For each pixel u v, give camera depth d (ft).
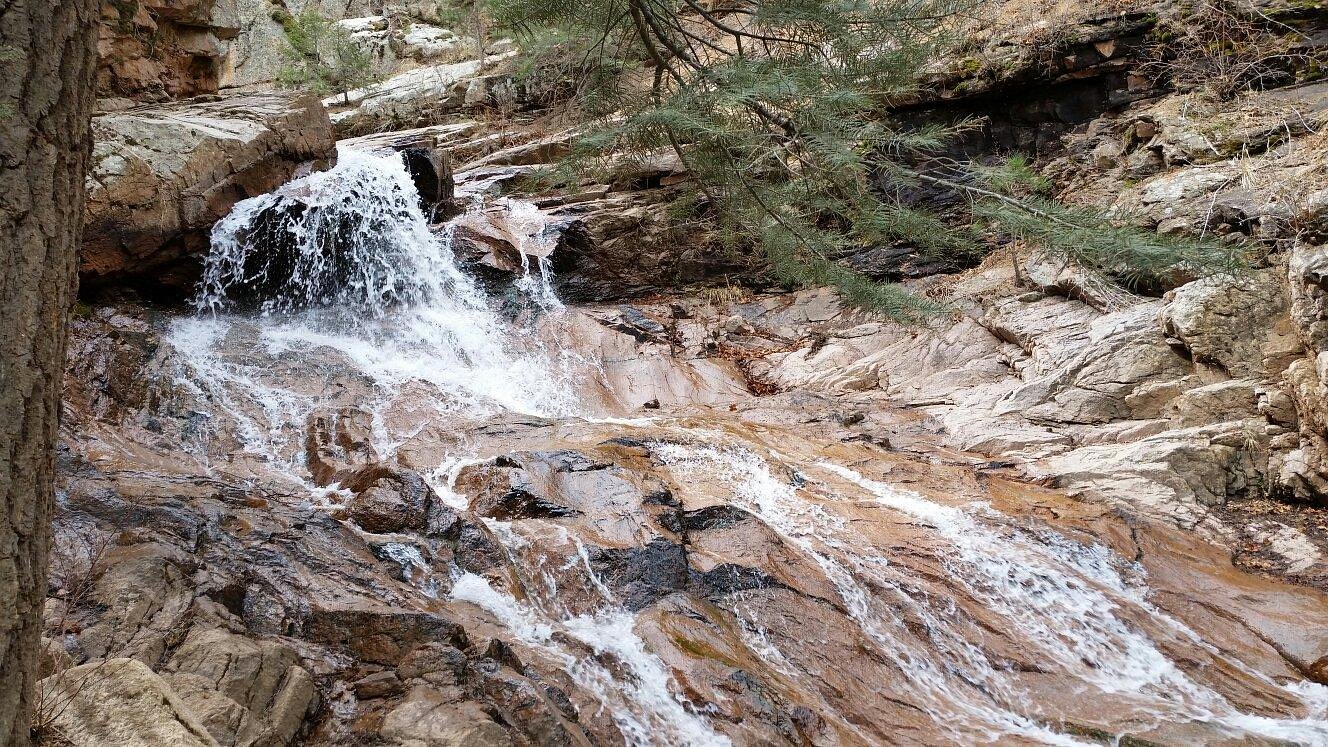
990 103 39.11
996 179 15.28
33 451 5.77
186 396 23.76
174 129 27.45
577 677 14.01
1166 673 17.78
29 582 5.86
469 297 35.17
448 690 11.85
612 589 17.22
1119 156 35.86
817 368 33.76
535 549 17.65
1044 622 18.93
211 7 33.96
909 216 16.58
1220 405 25.29
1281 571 21.13
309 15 61.46
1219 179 29.81
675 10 17.08
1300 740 15.38
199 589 12.83
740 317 37.91
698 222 36.88
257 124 29.81
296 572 14.47
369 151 37.81
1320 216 24.44
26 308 5.64
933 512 22.29
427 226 35.73
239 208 28.91
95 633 11.30
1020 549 20.94
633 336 34.81
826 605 17.88
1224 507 23.75
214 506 15.58
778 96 14.23
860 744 14.39
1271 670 18.04
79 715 8.74
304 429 23.95
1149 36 36.58
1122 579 20.48
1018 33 38.11
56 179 5.82
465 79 56.44
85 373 22.53
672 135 16.30
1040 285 32.30
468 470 21.30
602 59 16.94
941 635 17.95
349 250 32.35
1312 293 24.12
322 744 11.03
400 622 13.28
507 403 28.63
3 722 5.78
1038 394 27.99
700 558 18.39
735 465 23.75
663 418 28.76
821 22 14.93
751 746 13.60
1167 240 14.14
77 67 5.97
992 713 16.35
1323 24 34.09
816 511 21.72
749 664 15.74
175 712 9.10
